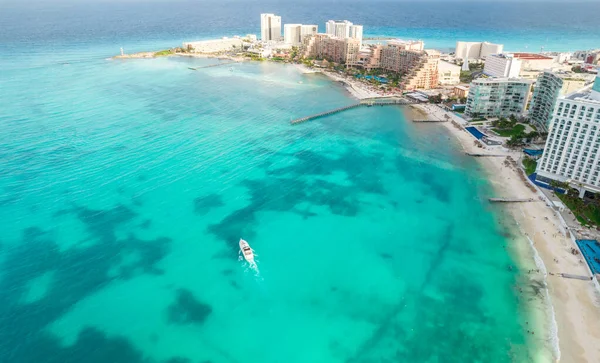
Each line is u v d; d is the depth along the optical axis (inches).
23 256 4124.0
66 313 3454.7
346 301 3676.2
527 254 4212.6
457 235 4621.1
